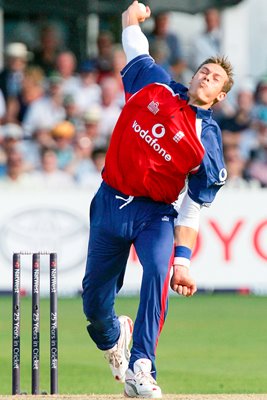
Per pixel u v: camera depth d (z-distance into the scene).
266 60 67.00
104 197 22.45
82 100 59.00
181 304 51.16
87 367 34.25
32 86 58.53
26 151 55.19
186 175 22.12
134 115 21.94
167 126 21.66
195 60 64.31
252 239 53.34
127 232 22.25
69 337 40.66
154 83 22.05
